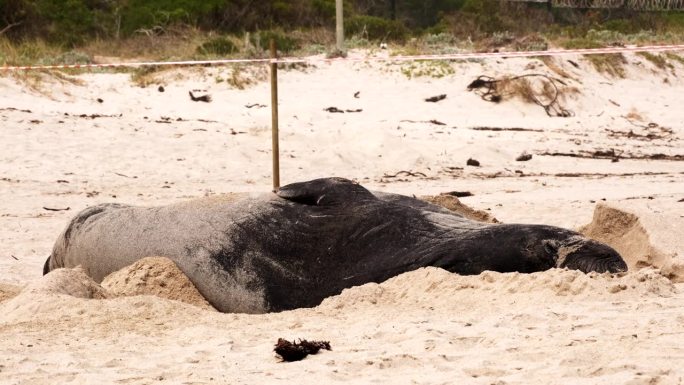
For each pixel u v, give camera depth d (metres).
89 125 47.09
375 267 16.34
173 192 36.81
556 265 15.62
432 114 59.16
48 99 53.09
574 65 72.56
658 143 53.81
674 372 10.67
